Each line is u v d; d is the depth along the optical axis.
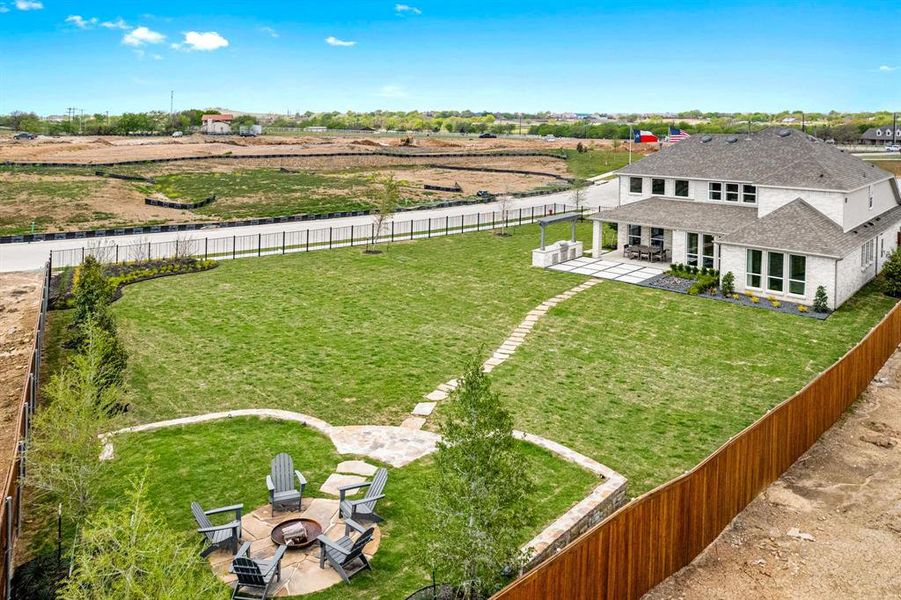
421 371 24.39
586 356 26.14
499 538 11.55
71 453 13.52
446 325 29.92
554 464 17.59
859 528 15.11
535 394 22.44
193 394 22.33
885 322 25.14
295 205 69.81
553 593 10.96
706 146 44.41
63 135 164.75
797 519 15.49
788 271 33.22
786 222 34.62
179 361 25.30
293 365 24.95
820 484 17.06
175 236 52.25
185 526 14.77
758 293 34.44
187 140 144.75
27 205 61.78
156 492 16.12
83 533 9.29
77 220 58.25
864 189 37.84
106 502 15.52
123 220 59.22
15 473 14.43
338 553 13.09
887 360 26.02
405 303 33.28
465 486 11.59
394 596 12.66
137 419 20.39
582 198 65.25
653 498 12.71
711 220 38.81
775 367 25.03
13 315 32.91
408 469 17.34
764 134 43.16
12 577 13.08
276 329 29.14
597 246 43.22
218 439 18.97
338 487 16.47
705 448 18.78
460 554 11.43
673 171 42.97
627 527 12.23
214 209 66.69
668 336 28.52
